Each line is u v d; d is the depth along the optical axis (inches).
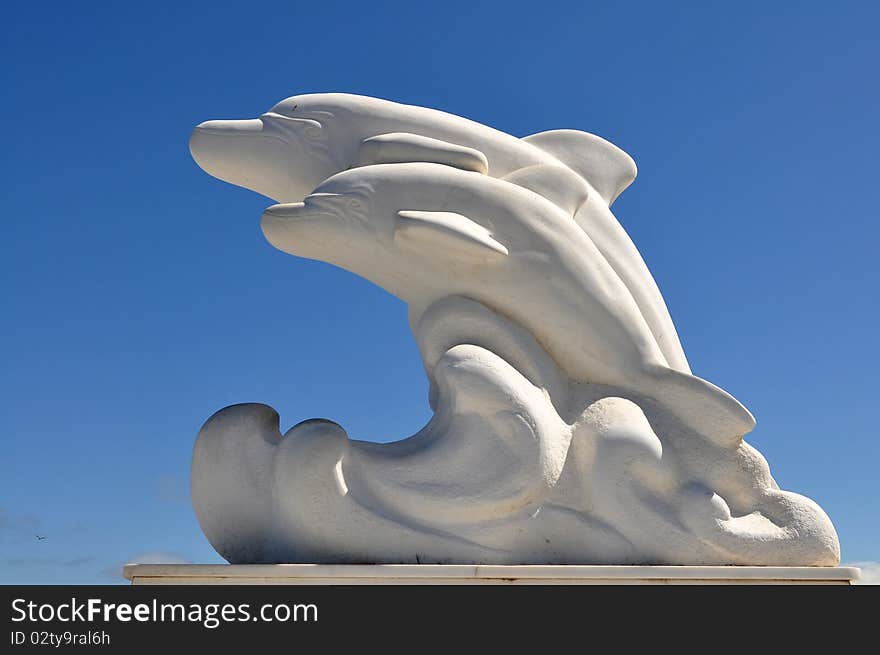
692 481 181.6
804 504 182.1
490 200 189.5
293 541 174.6
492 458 176.9
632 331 189.9
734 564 176.1
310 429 179.0
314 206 192.5
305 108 207.9
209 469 185.0
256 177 210.7
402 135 197.9
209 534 185.5
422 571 166.7
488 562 173.9
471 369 179.5
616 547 175.6
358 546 173.8
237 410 188.1
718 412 185.9
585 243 191.2
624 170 213.8
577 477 180.9
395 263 192.9
